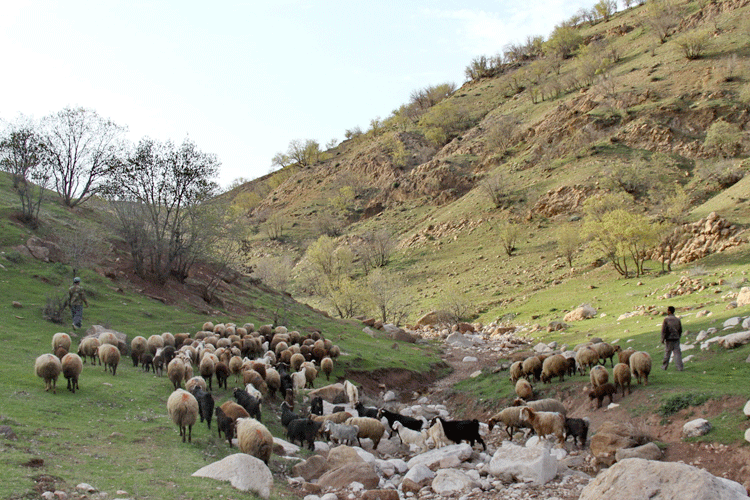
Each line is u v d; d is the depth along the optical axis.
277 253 94.00
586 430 12.73
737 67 74.25
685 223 45.91
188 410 11.20
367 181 121.12
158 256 30.58
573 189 67.25
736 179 54.88
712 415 11.90
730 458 10.23
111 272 28.88
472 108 140.00
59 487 7.64
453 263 66.94
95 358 17.95
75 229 31.47
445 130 129.25
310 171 142.75
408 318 51.91
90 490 7.70
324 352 23.28
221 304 32.47
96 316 23.16
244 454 9.65
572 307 39.97
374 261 76.44
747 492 8.98
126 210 30.59
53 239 30.23
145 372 17.52
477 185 88.81
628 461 8.48
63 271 26.81
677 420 12.30
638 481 7.98
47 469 8.34
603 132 76.75
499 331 38.06
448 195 91.75
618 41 126.19
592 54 114.25
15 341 17.64
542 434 13.01
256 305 35.94
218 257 34.62
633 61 102.50
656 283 38.47
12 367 14.64
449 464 12.50
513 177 81.31
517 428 15.37
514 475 11.30
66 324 21.09
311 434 13.74
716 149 62.28
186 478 8.95
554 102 106.00
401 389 23.56
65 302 21.42
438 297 56.44
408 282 65.38
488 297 52.22
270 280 59.56
